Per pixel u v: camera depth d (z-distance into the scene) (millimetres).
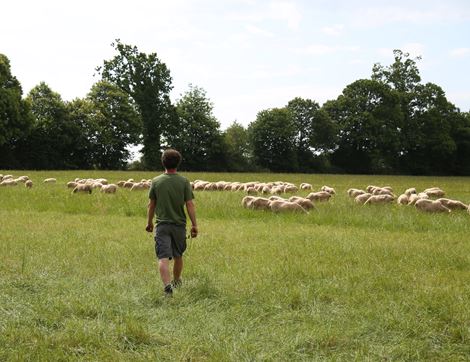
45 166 78000
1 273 8633
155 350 5496
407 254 10570
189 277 8602
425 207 18531
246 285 7953
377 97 95250
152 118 87125
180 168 93688
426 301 7059
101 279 8344
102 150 84562
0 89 65000
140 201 20016
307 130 99562
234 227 14711
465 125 101562
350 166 98812
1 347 5480
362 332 6051
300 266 9281
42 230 13250
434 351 5559
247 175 64125
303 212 17953
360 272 8852
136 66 87438
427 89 98250
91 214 17797
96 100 84500
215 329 6102
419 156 99812
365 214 17094
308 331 6012
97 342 5613
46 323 6258
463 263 9773
